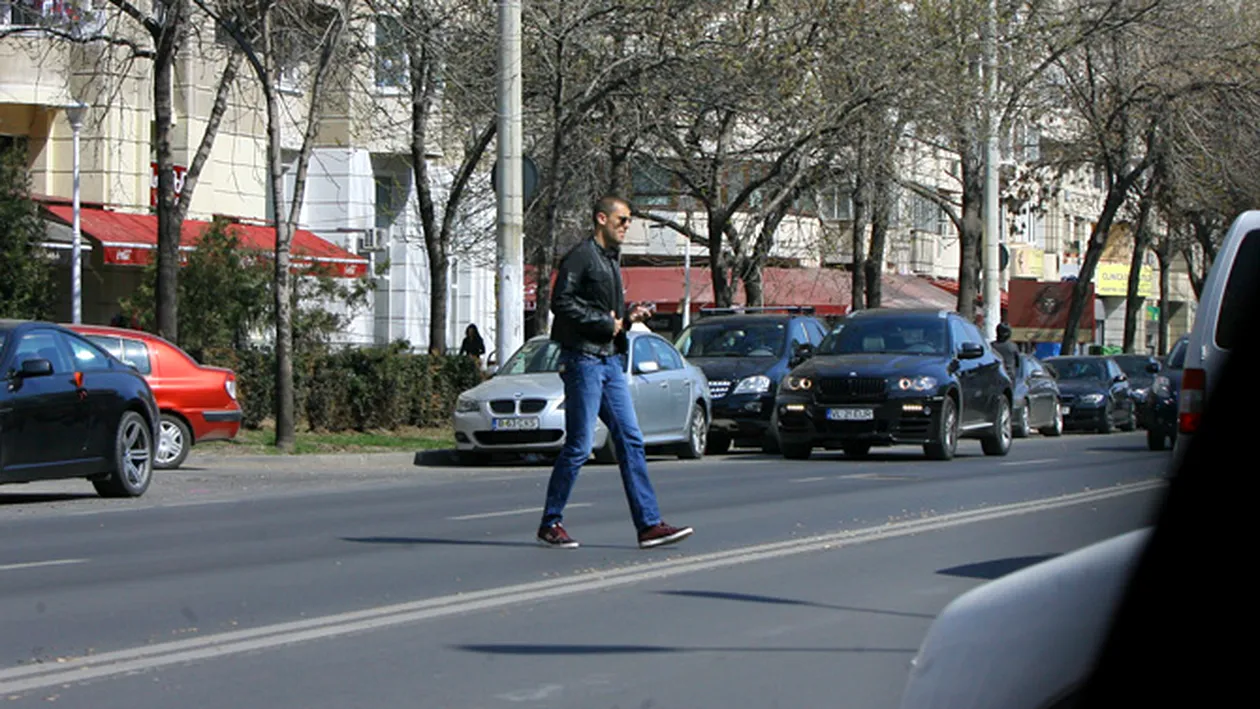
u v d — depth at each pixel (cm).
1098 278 9994
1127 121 5331
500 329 3120
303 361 3244
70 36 3181
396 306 5366
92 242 3994
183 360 2619
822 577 1253
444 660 917
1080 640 329
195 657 922
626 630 1017
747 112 3591
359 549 1455
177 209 3042
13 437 1847
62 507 1950
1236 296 1320
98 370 2047
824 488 2142
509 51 3083
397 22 3294
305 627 1025
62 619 1058
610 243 1411
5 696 812
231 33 2903
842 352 2966
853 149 3969
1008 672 338
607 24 3394
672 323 6738
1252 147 4988
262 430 3188
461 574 1273
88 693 821
